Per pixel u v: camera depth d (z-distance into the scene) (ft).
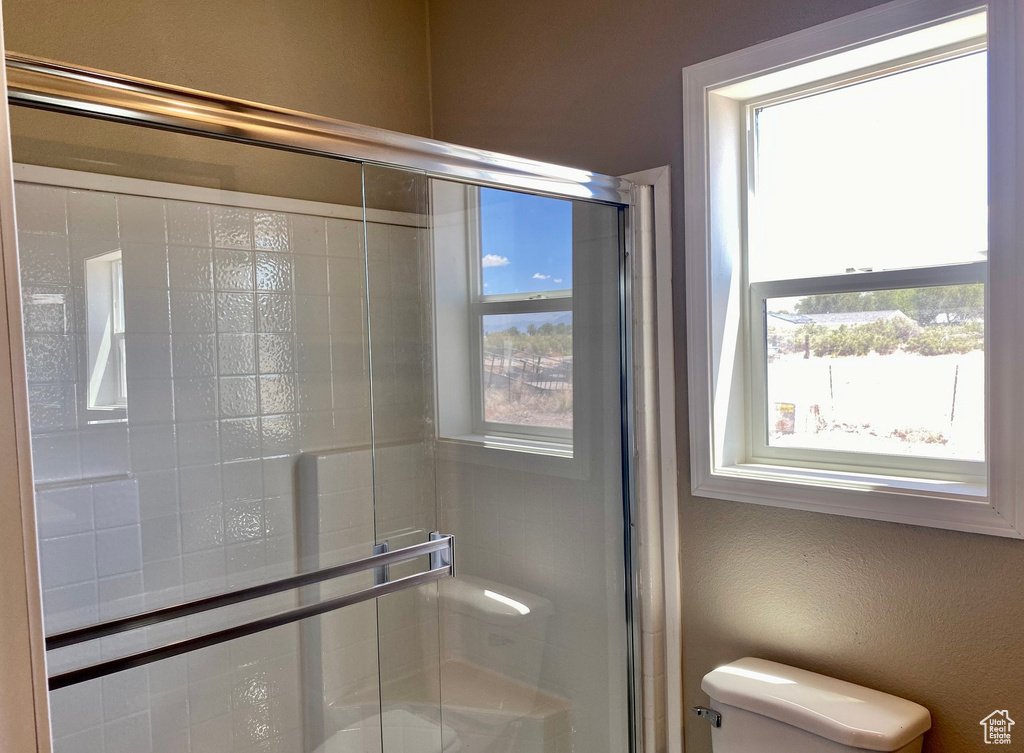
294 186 6.02
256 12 6.55
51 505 4.53
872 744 4.40
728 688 5.11
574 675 6.08
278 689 5.19
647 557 6.28
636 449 6.27
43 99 3.59
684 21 5.92
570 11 6.72
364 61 7.40
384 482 5.35
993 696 4.55
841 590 5.23
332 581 5.26
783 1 5.34
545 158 7.00
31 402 4.51
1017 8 4.26
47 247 4.61
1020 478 4.33
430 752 5.47
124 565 4.80
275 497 5.59
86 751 4.50
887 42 4.88
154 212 5.17
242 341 5.61
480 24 7.50
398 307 5.27
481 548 5.66
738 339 6.10
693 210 5.88
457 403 5.56
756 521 5.68
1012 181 4.33
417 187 5.25
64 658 4.45
